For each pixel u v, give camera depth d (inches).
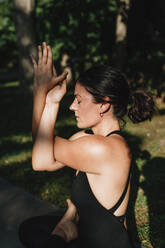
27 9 451.2
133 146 198.8
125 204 54.6
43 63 54.4
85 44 546.6
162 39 462.0
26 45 461.1
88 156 51.6
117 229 53.1
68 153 53.0
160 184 139.9
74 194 56.1
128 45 470.3
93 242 53.5
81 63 494.3
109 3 494.6
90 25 518.0
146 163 166.9
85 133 65.8
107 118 56.2
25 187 146.8
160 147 194.9
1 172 169.2
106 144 51.9
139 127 250.1
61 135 240.7
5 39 938.1
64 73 53.9
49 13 503.2
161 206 120.0
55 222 61.9
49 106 55.0
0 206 124.7
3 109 380.8
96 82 53.2
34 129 55.2
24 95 472.1
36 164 54.6
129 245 54.3
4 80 938.7
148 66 373.7
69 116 311.4
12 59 1477.6
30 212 118.6
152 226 105.6
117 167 51.6
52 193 138.3
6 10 718.5
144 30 466.9
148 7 454.6
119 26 390.3
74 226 56.2
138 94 59.9
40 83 54.1
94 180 52.9
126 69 389.7
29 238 58.7
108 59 490.3
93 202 53.2
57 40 529.0
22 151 206.5
